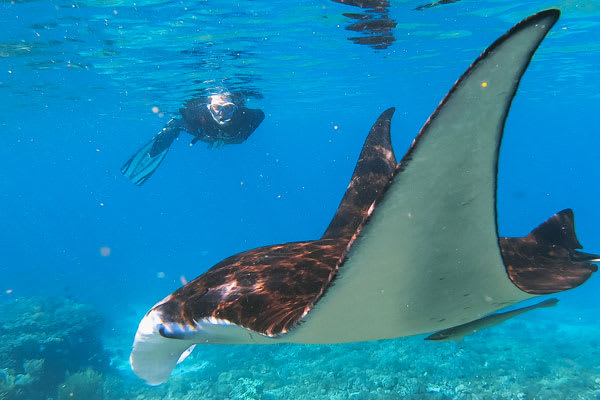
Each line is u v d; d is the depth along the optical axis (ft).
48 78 49.03
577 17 38.09
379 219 4.13
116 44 38.04
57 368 40.14
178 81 51.65
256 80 55.01
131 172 40.34
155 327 6.49
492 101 3.76
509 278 5.10
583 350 42.96
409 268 4.58
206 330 6.05
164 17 32.60
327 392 34.50
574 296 70.03
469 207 4.33
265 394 35.27
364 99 82.28
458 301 5.19
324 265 6.44
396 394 33.01
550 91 82.79
